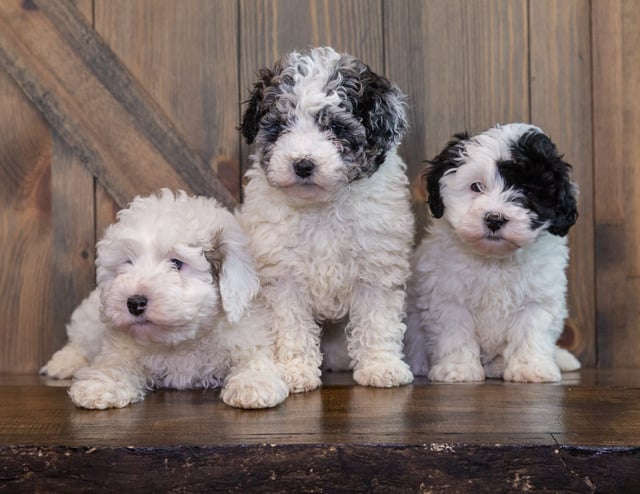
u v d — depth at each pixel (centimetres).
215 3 102
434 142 102
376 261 87
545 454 67
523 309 92
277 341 87
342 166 83
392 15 101
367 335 88
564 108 101
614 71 100
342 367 97
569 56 101
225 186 102
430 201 91
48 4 101
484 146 87
